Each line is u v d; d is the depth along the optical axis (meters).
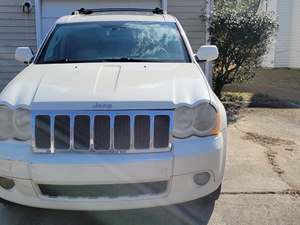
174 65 4.17
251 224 3.61
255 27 8.82
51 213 3.84
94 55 4.49
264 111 8.41
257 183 4.49
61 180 3.13
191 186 3.25
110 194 3.20
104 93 3.33
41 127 3.20
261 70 15.77
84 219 3.71
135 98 3.27
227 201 4.04
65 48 4.60
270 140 6.22
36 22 9.57
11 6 9.77
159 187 3.24
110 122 3.17
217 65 9.45
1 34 9.88
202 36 10.08
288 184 4.46
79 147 3.17
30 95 3.40
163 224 3.61
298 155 5.48
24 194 3.25
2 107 3.33
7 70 10.03
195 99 3.36
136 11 5.74
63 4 9.50
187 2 9.93
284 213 3.80
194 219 3.69
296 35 16.94
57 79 3.69
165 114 3.22
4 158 3.22
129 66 4.06
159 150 3.19
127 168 3.11
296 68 16.78
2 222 3.69
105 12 5.67
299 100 9.58
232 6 10.77
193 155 3.19
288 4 16.88
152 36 4.74
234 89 11.04
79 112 3.19
